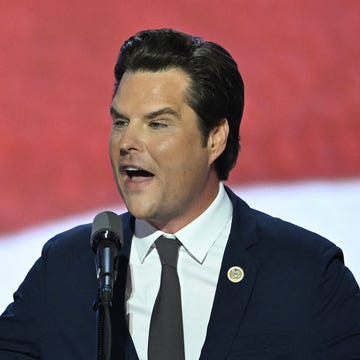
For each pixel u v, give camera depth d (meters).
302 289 7.06
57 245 7.52
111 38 13.09
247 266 7.14
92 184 12.55
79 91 12.85
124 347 6.91
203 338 6.99
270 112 12.93
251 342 6.89
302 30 13.18
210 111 7.00
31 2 13.06
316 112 12.92
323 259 7.19
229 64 7.17
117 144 6.83
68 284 7.26
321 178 12.69
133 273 7.28
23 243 12.26
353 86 13.02
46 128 12.68
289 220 12.51
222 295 7.03
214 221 7.34
